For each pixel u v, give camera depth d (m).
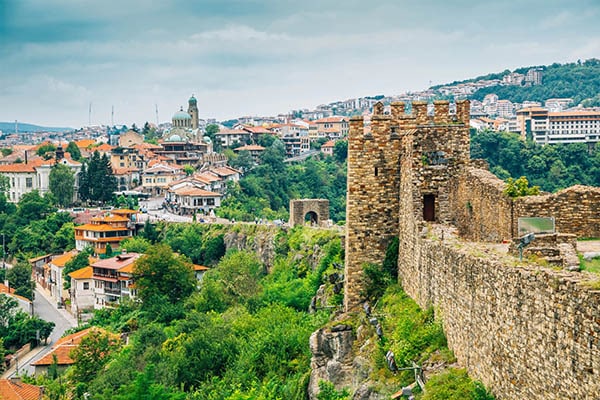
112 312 156.88
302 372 57.34
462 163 52.78
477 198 49.72
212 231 194.88
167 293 142.12
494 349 33.00
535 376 29.05
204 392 66.25
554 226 43.34
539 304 28.75
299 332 62.88
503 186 46.97
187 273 146.25
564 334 26.89
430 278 44.16
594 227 43.97
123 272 177.75
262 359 63.09
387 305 50.22
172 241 196.25
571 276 27.50
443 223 50.97
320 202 155.38
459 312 38.19
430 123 54.75
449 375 36.66
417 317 44.22
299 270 118.38
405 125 55.00
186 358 75.38
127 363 89.56
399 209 54.53
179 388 72.81
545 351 28.25
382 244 54.75
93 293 186.62
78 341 133.12
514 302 30.94
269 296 94.31
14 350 156.75
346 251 55.56
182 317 127.94
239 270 123.50
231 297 121.00
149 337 101.25
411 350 42.19
